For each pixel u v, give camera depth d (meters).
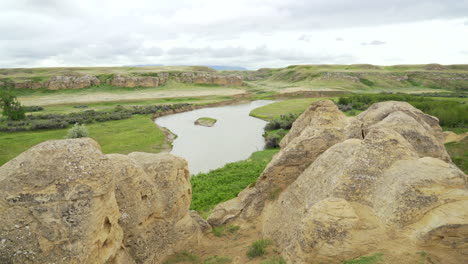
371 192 10.84
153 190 12.19
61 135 52.31
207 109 96.75
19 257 7.21
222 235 16.03
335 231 9.38
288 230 13.08
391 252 8.63
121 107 88.00
